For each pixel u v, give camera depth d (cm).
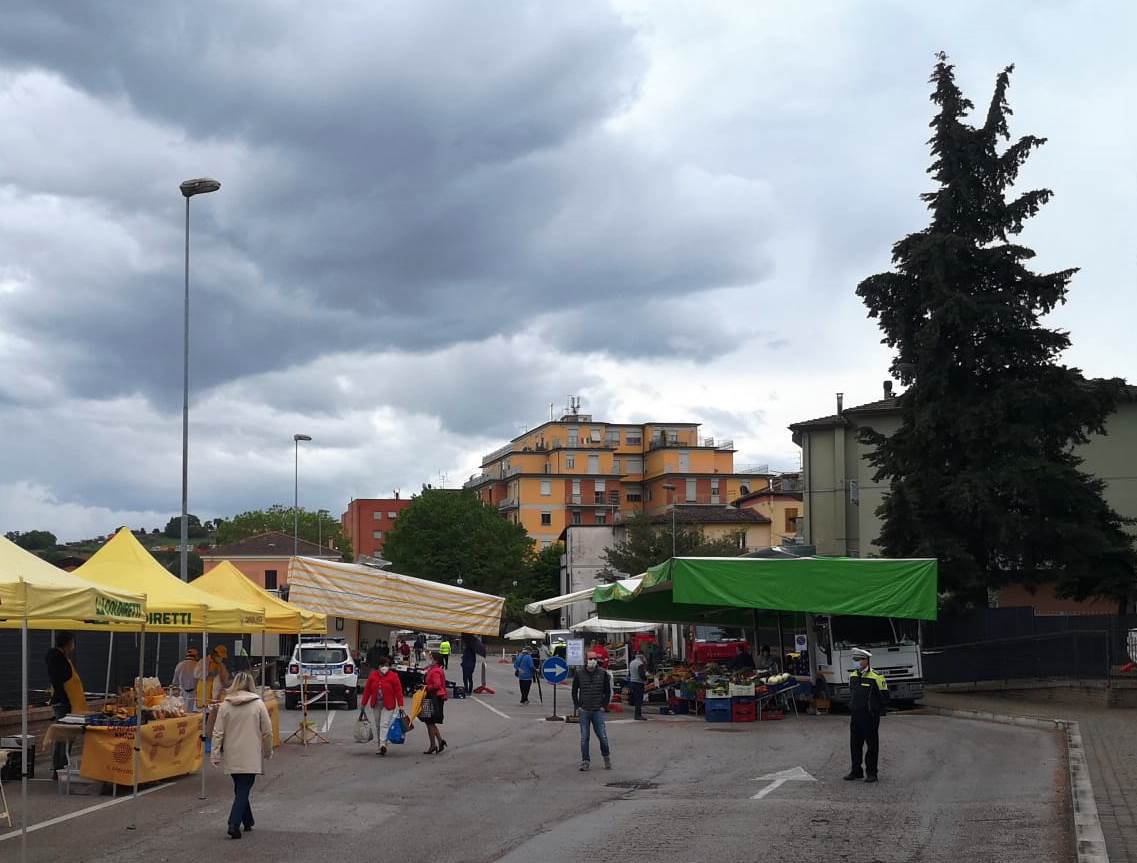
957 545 3719
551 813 1421
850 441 5953
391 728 2181
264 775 1861
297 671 3609
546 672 2902
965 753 2030
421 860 1115
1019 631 3531
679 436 13675
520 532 10988
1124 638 3209
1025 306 3869
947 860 1088
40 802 1559
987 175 3978
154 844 1229
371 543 16012
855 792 1569
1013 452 3803
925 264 3928
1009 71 3984
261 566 9362
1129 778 1627
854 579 2953
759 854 1129
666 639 5844
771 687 3003
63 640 1955
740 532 9894
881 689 1698
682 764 1969
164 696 1989
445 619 3897
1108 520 3888
